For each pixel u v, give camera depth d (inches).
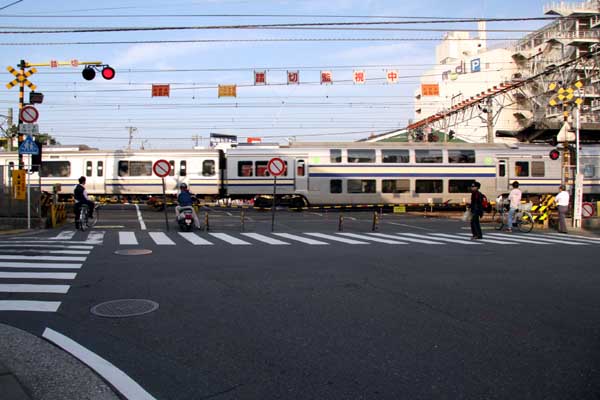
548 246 522.6
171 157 1085.1
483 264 390.9
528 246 521.0
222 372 165.8
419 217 1009.5
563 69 1187.3
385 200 1091.3
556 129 1053.8
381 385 155.1
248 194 1072.2
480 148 1123.9
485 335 206.7
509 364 173.5
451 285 307.9
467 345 193.8
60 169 1087.0
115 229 673.6
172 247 486.6
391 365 172.2
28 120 627.8
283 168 688.4
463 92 2213.3
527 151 1132.5
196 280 319.0
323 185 1077.8
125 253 438.0
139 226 723.4
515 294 284.0
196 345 193.0
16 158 1100.5
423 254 447.5
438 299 270.8
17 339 197.9
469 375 163.3
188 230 663.1
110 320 227.1
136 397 145.9
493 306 256.1
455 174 1109.7
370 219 933.2
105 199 1082.1
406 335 206.4
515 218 724.7
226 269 360.2
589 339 202.2
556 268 373.7
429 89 912.3
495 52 2172.7
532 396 147.5
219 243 524.7
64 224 743.1
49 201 697.6
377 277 333.1
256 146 1091.3
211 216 977.5
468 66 2182.6
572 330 214.5
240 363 173.9
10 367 167.6
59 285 301.1
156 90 788.0
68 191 1083.9
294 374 164.1
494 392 150.2
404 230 712.4
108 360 176.2
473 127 2160.4
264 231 676.1
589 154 1159.0
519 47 2209.6
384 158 1096.2
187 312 241.8
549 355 183.0
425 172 1103.0
